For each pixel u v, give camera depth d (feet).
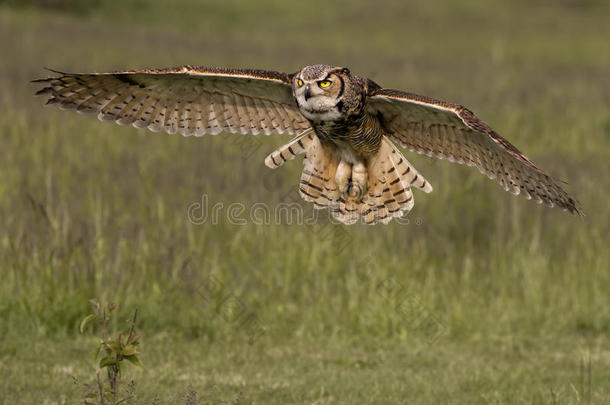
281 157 31.45
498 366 46.91
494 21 246.88
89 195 58.03
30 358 44.37
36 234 50.93
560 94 120.47
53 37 141.08
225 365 45.37
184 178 62.54
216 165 65.62
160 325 49.06
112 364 28.86
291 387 41.93
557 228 62.39
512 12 267.18
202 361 45.83
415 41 199.93
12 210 54.49
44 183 59.67
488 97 109.81
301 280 53.72
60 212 53.62
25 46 126.41
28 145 69.72
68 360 44.27
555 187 28.35
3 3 182.39
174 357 45.96
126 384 40.06
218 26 203.51
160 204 56.13
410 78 126.31
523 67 161.48
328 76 28.89
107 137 74.90
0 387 39.93
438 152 30.83
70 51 125.59
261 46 162.30
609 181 70.90
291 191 59.62
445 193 64.64
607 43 217.77
